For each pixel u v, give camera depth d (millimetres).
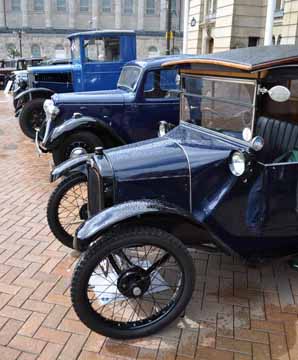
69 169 3922
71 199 4809
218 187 3059
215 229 3105
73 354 2744
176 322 3045
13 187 5961
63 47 47625
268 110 2957
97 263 2717
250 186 3035
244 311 3168
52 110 6312
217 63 3072
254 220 3115
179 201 3072
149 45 47719
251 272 3693
